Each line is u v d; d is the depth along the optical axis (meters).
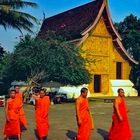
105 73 40.00
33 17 31.62
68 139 12.34
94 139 12.34
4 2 31.73
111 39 40.50
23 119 13.84
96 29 39.22
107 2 38.62
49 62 26.92
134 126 15.55
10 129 11.78
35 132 13.72
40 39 28.19
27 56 27.03
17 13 30.98
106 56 40.09
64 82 28.36
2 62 35.34
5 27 32.28
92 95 38.44
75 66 27.78
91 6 39.72
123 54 41.47
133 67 43.06
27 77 28.19
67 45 28.31
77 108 10.88
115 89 40.38
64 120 17.52
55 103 28.42
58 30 42.12
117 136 11.16
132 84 41.53
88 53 38.38
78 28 38.31
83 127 10.87
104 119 18.00
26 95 27.89
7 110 11.87
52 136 12.89
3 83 36.38
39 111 11.94
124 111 11.20
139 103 29.70
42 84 30.39
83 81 28.30
